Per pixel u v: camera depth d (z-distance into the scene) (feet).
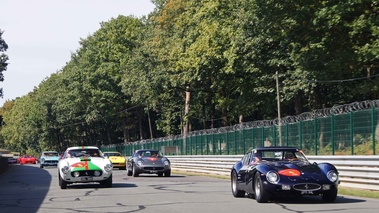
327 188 43.65
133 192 61.72
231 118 212.23
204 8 159.84
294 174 43.96
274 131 92.89
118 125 310.45
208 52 150.41
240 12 131.13
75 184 78.43
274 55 129.18
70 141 392.27
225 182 81.46
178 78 178.09
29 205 49.21
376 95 105.29
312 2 87.61
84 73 263.70
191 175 108.58
